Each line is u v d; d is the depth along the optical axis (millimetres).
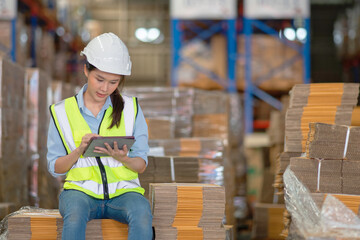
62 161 3422
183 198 3623
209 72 11273
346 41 13570
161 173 4742
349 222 3670
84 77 3707
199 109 6867
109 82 3414
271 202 6312
